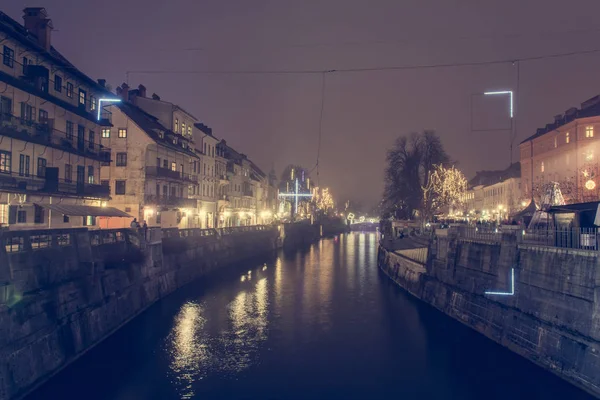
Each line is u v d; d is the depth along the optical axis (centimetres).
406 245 4975
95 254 2475
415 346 2373
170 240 3800
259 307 3216
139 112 5416
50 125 3344
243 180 9094
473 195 11681
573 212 2459
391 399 1777
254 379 1958
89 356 2094
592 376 1653
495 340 2378
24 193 3053
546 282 2023
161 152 5319
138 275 2945
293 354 2261
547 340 1944
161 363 2112
